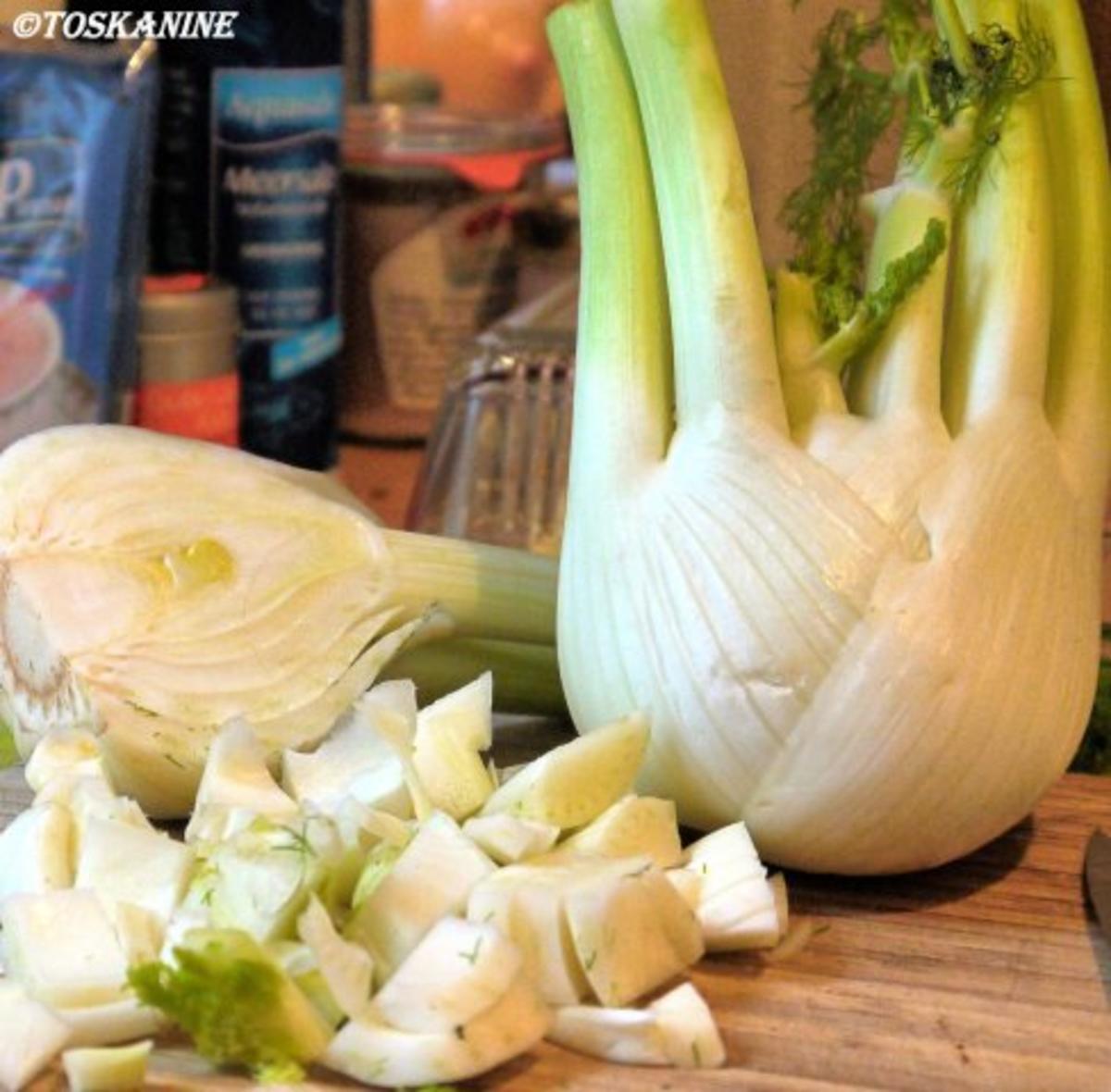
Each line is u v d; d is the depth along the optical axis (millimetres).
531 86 961
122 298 726
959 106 526
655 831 512
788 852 523
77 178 708
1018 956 499
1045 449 524
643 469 528
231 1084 445
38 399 721
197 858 497
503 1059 449
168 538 574
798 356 530
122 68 710
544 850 498
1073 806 568
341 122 798
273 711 572
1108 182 552
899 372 527
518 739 605
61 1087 447
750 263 521
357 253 854
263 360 799
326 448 825
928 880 531
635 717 518
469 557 592
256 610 574
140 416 755
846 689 503
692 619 514
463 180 848
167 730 562
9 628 582
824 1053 460
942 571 505
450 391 771
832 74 556
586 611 534
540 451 750
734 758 513
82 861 499
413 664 598
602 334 537
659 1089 448
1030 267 530
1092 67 581
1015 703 507
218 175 778
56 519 572
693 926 481
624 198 539
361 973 455
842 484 512
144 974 439
